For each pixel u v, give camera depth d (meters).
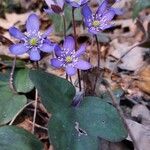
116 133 0.24
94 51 0.41
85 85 0.28
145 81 0.36
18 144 0.24
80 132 0.24
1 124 0.27
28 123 0.28
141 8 0.37
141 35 0.44
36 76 0.24
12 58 0.36
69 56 0.26
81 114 0.25
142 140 0.27
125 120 0.27
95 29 0.27
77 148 0.23
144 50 0.40
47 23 0.47
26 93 0.30
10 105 0.28
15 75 0.30
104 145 0.26
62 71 0.36
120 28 0.47
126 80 0.36
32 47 0.26
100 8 0.27
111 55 0.41
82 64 0.26
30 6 0.49
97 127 0.24
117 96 0.30
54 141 0.23
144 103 0.33
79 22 0.43
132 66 0.38
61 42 0.40
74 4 0.26
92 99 0.26
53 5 0.26
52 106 0.24
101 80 0.29
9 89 0.29
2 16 0.48
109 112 0.25
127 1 0.51
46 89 0.24
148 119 0.30
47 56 0.38
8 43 0.38
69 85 0.25
